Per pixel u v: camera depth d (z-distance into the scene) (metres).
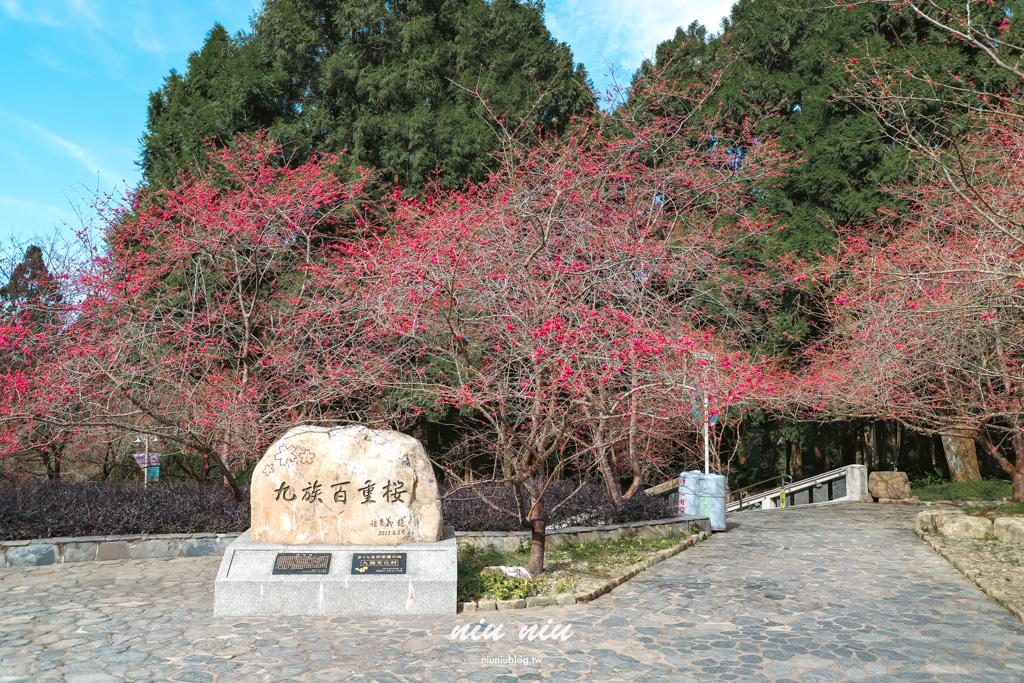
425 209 13.60
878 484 16.58
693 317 13.20
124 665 5.39
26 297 12.84
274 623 6.52
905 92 15.20
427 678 5.23
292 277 12.65
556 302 8.25
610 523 11.16
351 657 5.63
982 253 8.27
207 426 10.14
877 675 5.39
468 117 16.77
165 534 9.48
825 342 17.19
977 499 15.59
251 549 7.06
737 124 18.22
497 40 18.50
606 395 9.04
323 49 18.33
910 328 11.01
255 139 14.83
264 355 11.46
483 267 8.72
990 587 7.82
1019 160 10.05
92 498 9.94
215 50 17.86
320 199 12.38
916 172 15.45
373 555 7.07
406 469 7.46
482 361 10.48
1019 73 6.38
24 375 10.46
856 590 8.02
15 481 11.59
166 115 16.94
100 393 10.02
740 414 14.12
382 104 17.22
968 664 5.63
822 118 17.92
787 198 17.78
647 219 12.72
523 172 12.34
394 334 10.21
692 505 12.31
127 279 11.69
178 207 11.95
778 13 19.69
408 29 17.61
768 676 5.37
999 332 9.73
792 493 18.92
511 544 9.75
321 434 7.52
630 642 6.15
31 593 7.53
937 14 15.46
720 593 7.88
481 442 13.66
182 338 11.37
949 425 13.89
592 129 16.06
